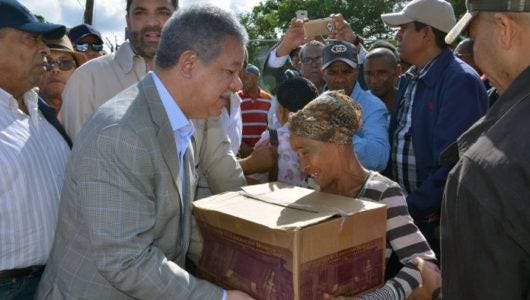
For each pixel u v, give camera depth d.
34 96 1.96
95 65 2.49
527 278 0.99
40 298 1.58
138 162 1.37
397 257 1.71
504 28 1.08
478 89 2.54
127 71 2.47
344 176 1.66
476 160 1.03
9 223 1.72
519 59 1.08
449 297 1.10
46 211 1.84
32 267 1.81
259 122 4.48
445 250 1.11
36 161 1.83
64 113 2.48
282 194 1.63
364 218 1.41
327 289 1.34
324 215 1.35
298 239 1.24
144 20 2.41
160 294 1.35
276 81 4.43
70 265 1.48
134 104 1.45
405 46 2.86
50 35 1.94
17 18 1.78
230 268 1.49
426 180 2.52
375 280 1.50
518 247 0.96
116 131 1.36
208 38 1.41
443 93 2.58
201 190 2.16
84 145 1.38
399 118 2.98
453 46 5.23
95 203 1.33
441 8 2.75
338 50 2.96
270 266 1.34
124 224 1.34
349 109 1.61
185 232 1.61
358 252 1.43
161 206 1.45
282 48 4.22
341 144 1.62
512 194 0.95
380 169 2.74
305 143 1.62
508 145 0.98
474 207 1.01
